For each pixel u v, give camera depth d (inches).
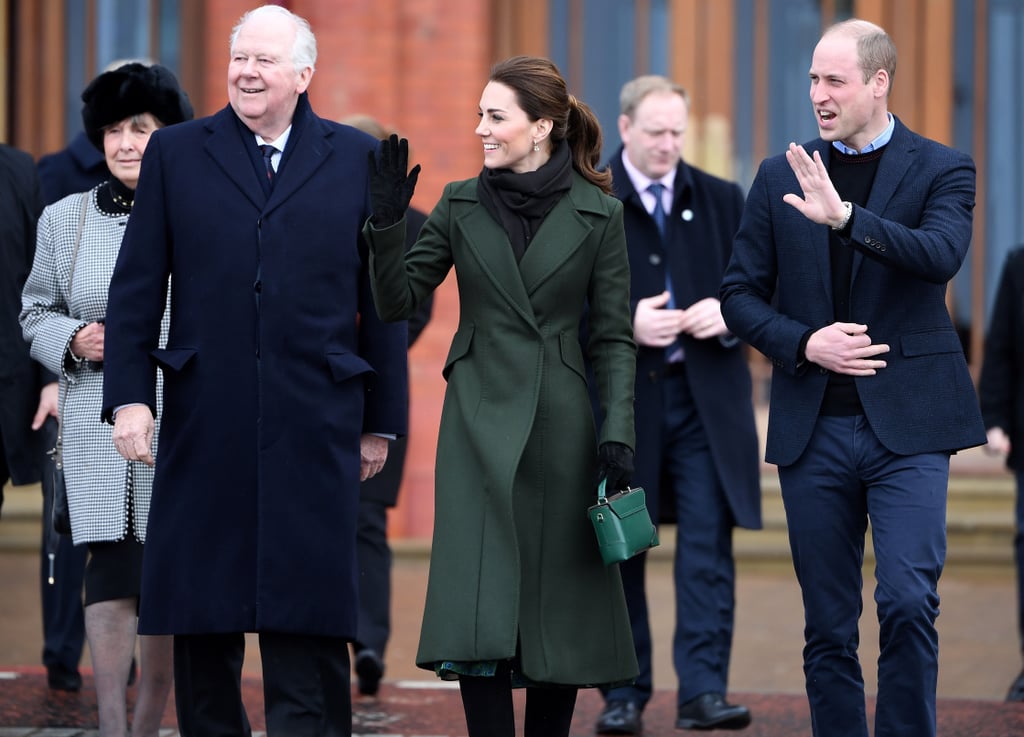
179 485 705.0
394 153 664.4
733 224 944.3
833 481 703.7
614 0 1642.5
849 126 697.6
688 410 925.8
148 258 711.7
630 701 893.2
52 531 821.9
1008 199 1646.2
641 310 908.6
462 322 697.6
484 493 669.9
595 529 674.8
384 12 1553.9
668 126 914.7
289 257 705.6
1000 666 1143.6
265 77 707.4
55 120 1643.7
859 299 701.9
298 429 702.5
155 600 703.1
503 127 683.4
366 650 970.1
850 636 710.5
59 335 784.3
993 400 1087.0
